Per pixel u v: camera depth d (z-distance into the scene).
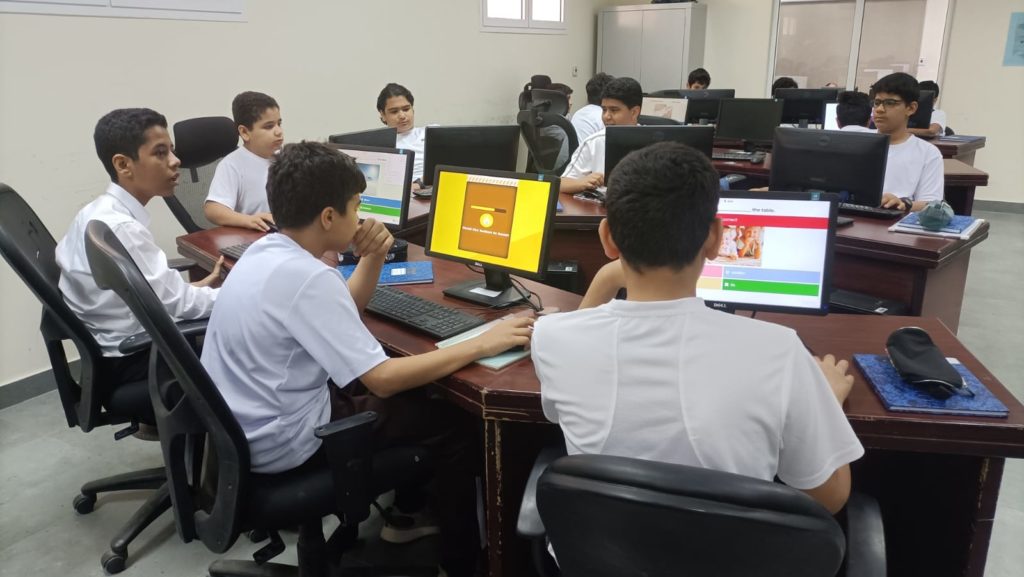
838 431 0.91
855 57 6.42
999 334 3.43
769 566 0.71
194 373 1.19
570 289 2.64
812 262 1.44
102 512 2.12
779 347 0.88
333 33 4.07
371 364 1.33
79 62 2.86
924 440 1.15
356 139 2.95
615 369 0.91
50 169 2.82
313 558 1.54
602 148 3.22
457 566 1.73
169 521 2.07
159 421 1.41
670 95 5.26
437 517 1.86
